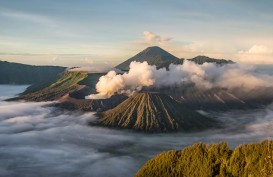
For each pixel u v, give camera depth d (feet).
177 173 444.96
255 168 365.40
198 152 442.50
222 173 396.78
